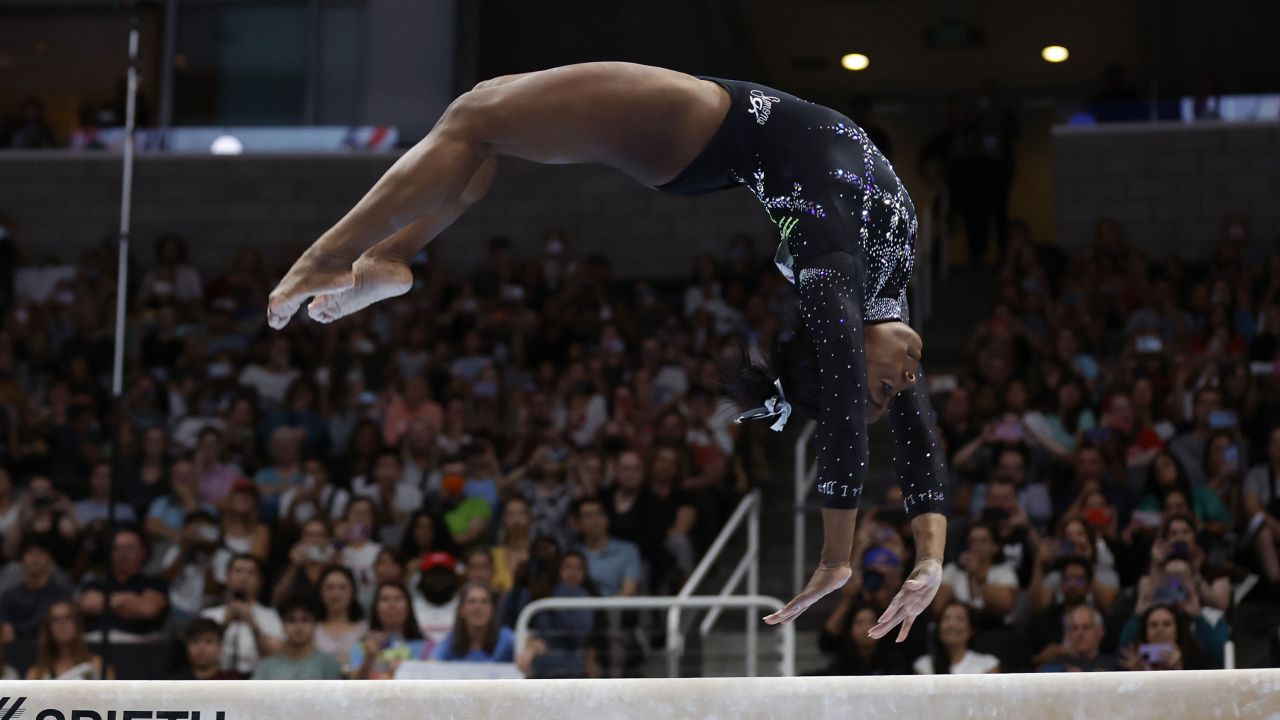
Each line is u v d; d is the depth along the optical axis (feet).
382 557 26.48
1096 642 23.24
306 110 51.11
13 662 26.11
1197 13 49.96
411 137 50.19
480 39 50.96
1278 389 33.68
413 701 7.57
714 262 42.91
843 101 64.54
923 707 7.57
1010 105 63.57
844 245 9.27
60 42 51.85
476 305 42.04
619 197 49.06
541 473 30.63
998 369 34.73
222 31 51.55
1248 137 46.26
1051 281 42.09
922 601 9.34
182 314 42.70
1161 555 23.90
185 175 50.55
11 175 51.03
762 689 7.61
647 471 30.68
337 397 38.04
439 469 31.71
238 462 34.35
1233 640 24.35
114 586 27.63
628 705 7.59
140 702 7.59
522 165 49.60
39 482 32.27
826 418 8.96
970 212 49.21
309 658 23.73
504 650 23.99
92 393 37.96
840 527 8.94
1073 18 55.47
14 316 42.50
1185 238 46.29
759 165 9.49
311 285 8.95
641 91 9.30
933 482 9.71
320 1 51.31
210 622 24.34
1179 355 34.14
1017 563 25.59
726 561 32.45
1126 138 47.03
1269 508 27.25
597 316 40.86
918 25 56.70
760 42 59.11
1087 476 28.81
